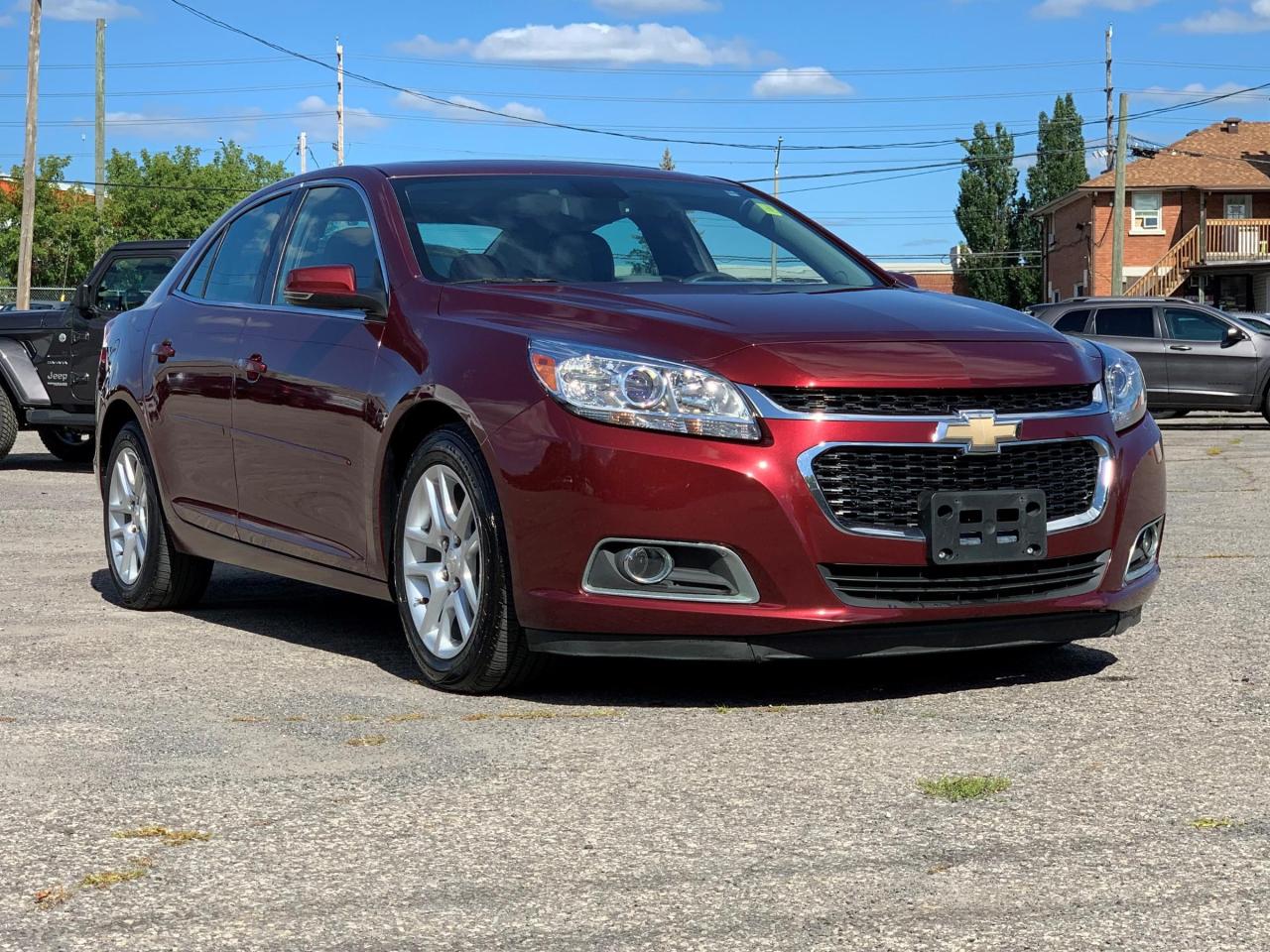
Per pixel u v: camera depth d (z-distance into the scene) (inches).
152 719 160.6
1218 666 182.1
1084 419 169.8
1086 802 127.0
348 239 205.5
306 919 102.7
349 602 244.1
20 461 557.3
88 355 498.9
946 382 161.0
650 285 191.0
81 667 189.5
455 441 171.2
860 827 121.2
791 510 155.7
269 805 128.9
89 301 498.6
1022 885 107.5
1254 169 1969.7
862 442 157.3
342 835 120.6
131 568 239.8
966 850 115.2
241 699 170.1
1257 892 105.2
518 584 163.3
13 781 136.8
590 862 113.7
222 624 223.3
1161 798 127.8
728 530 155.3
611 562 158.9
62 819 125.5
